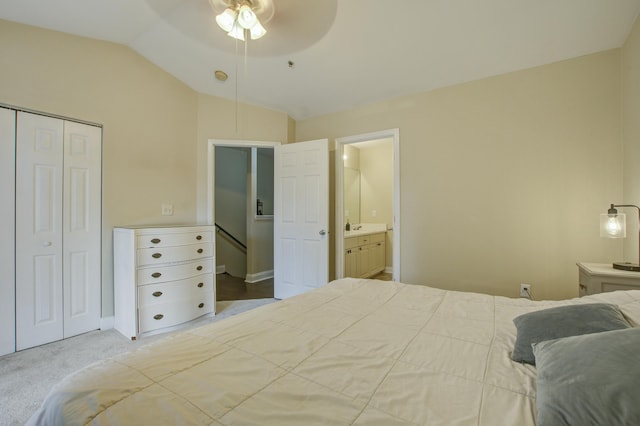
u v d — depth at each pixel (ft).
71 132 8.18
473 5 6.93
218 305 11.42
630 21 6.70
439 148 9.75
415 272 10.16
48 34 7.73
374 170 18.44
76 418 2.29
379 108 11.00
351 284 6.23
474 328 3.98
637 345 2.26
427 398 2.50
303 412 2.31
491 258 8.95
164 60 9.80
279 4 7.09
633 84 6.71
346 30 8.05
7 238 7.14
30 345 7.48
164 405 2.34
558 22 7.06
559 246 8.05
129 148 9.36
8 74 7.12
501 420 2.23
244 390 2.57
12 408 5.29
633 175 6.75
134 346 7.74
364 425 2.18
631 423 1.81
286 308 4.71
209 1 7.23
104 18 7.71
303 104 11.91
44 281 7.72
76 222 8.29
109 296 8.93
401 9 7.26
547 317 3.43
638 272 6.08
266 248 16.40
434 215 9.84
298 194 11.89
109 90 8.87
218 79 10.65
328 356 3.19
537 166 8.31
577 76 7.82
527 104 8.43
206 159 11.45
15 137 7.25
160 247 8.65
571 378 2.25
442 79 9.38
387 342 3.55
